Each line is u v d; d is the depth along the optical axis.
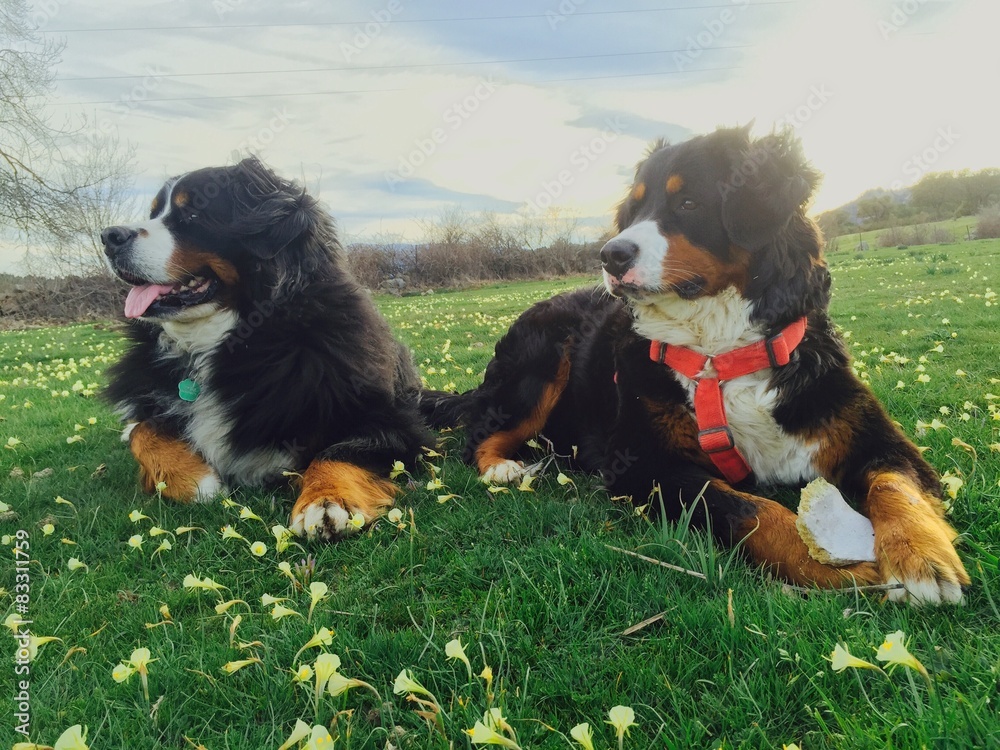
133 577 0.85
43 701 0.62
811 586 0.70
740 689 0.54
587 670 0.59
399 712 0.56
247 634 0.68
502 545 0.83
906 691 0.52
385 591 0.76
